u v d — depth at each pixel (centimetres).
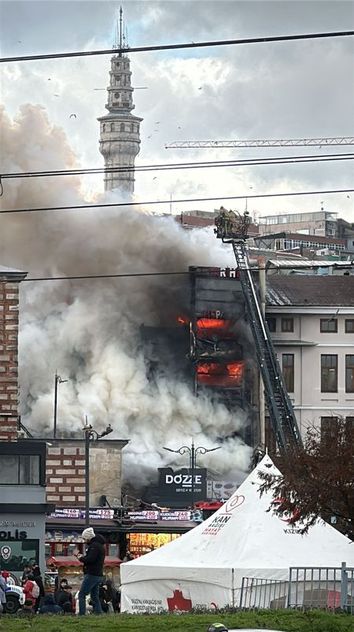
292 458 5234
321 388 15050
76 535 10294
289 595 4150
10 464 7094
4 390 7938
